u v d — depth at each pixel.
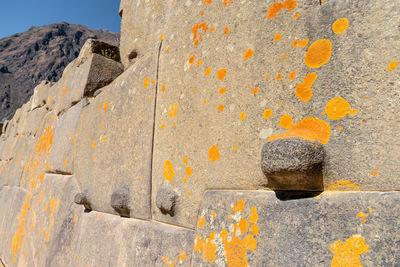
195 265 1.11
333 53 0.87
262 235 0.91
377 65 0.79
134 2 2.05
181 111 1.36
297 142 0.82
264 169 0.88
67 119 2.63
